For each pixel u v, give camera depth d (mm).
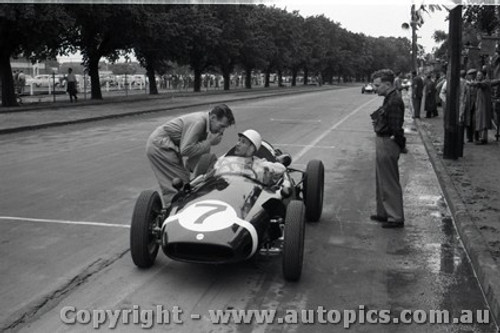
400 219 7367
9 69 27281
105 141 15703
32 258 6016
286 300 5008
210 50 50250
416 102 23484
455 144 12133
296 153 13617
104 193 9078
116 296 5055
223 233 5000
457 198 8445
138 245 5547
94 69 35188
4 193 9055
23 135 17266
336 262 6020
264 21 67938
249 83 68312
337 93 56812
